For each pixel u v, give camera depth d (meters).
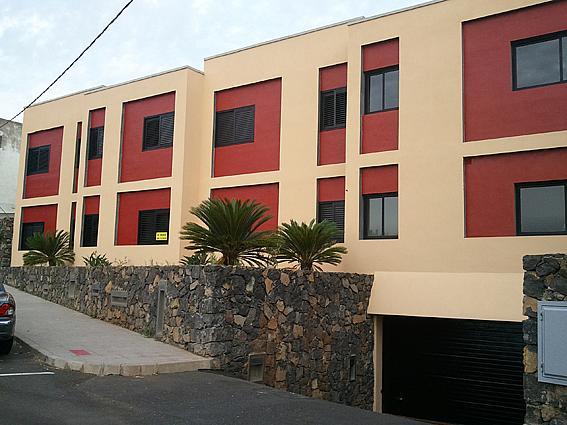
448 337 13.12
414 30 13.35
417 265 12.68
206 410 7.07
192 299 10.24
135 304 12.24
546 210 11.66
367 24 14.05
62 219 21.20
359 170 13.77
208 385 8.41
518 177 11.91
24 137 23.19
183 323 10.42
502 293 11.53
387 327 13.88
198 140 17.78
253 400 7.71
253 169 16.64
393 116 13.54
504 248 11.72
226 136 17.42
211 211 11.49
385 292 12.95
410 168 13.02
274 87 16.58
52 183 22.08
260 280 10.55
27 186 23.02
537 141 11.70
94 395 7.54
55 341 10.70
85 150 20.48
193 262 13.05
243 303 10.22
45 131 22.67
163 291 11.25
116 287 13.05
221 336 9.80
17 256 22.75
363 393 12.84
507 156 12.08
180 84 17.75
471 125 12.50
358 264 13.48
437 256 12.45
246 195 16.77
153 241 18.16
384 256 13.14
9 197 31.36
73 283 15.06
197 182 17.64
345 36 15.27
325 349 11.82
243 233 11.55
